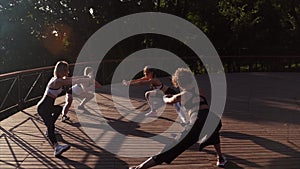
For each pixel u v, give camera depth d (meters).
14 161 4.25
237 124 6.42
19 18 22.00
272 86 12.68
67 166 4.11
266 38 24.22
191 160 4.32
